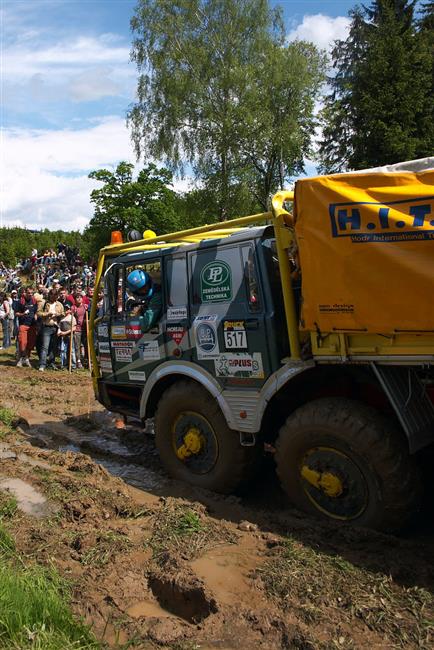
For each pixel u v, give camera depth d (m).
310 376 4.50
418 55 23.20
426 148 22.48
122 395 6.42
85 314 13.73
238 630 3.03
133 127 30.06
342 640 2.89
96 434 7.68
